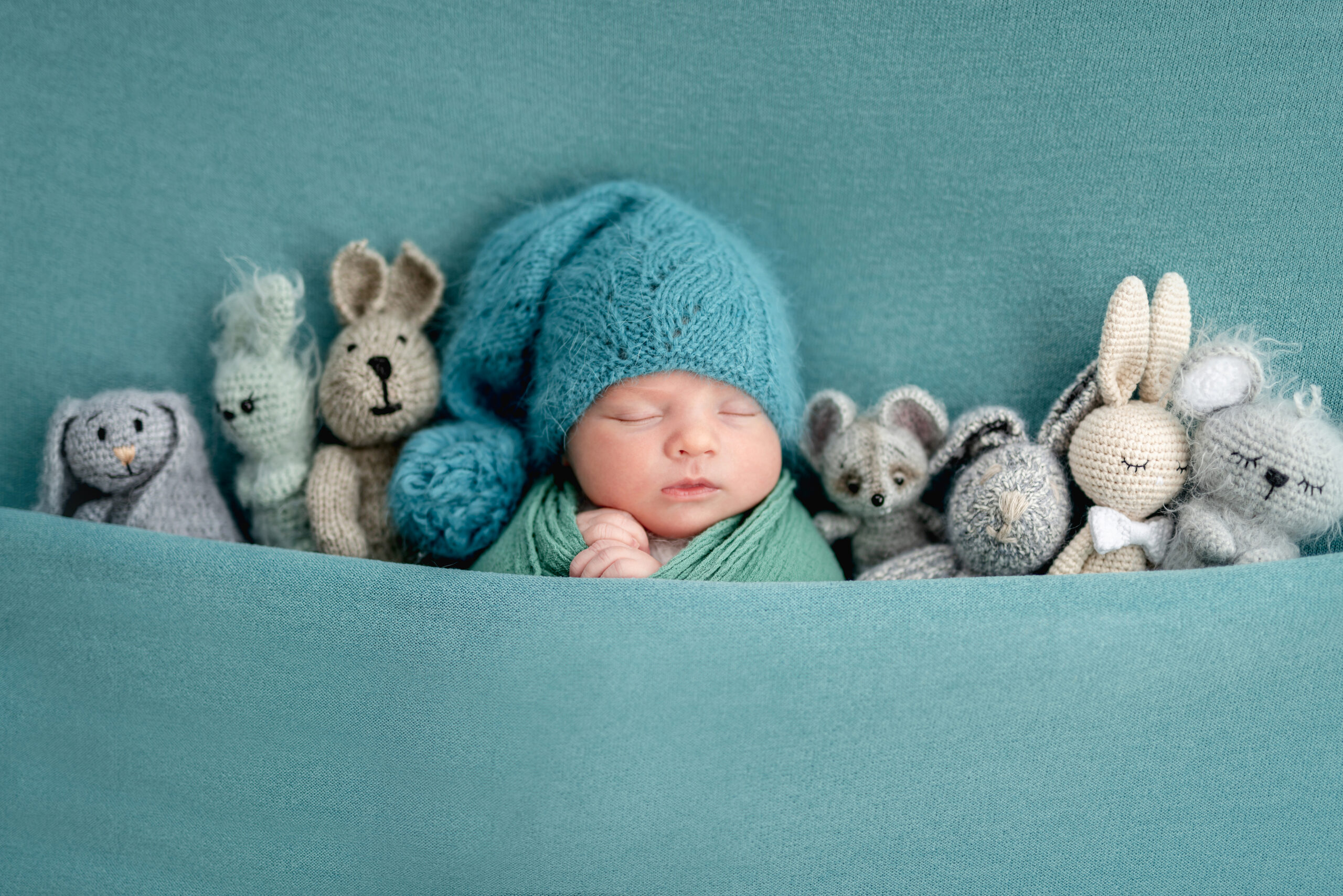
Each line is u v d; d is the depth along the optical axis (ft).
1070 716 2.49
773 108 3.67
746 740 2.46
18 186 3.65
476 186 3.78
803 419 3.57
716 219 3.75
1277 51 3.28
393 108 3.72
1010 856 2.55
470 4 3.66
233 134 3.70
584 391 3.27
